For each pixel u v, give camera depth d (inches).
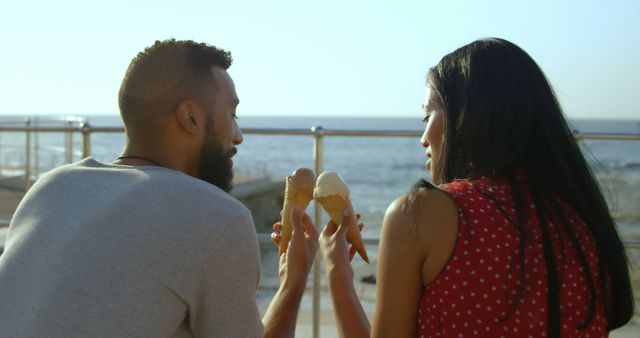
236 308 51.8
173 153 59.3
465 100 52.4
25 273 51.3
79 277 49.3
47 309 48.6
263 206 705.6
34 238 52.7
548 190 50.4
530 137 51.8
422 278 50.6
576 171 51.8
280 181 753.6
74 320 48.1
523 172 51.7
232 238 51.6
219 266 51.0
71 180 55.8
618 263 51.5
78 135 435.2
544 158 51.3
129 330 48.4
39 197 55.9
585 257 49.4
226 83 61.4
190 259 50.3
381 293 52.0
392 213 52.0
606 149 1941.4
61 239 51.5
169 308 50.2
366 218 706.2
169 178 53.7
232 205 53.2
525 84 52.1
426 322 49.6
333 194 67.3
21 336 48.2
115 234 50.4
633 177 1170.0
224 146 61.4
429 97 58.5
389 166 1664.6
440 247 48.9
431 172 58.8
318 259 127.4
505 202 49.3
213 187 55.1
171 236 50.4
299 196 71.9
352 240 68.3
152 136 59.1
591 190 52.1
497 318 46.9
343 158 1860.2
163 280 49.8
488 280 47.3
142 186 53.0
